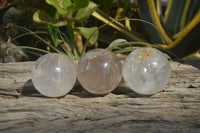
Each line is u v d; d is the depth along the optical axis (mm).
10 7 788
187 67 573
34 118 455
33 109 477
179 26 716
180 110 473
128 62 499
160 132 425
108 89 501
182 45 675
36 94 528
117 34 877
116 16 940
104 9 858
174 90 526
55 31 692
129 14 949
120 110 477
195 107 481
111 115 463
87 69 490
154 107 484
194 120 447
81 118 458
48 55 502
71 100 509
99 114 467
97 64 488
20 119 452
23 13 801
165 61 498
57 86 489
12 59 698
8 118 453
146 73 488
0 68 570
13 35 741
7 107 483
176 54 706
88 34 658
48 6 681
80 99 512
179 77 554
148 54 497
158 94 521
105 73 488
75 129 433
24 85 533
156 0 737
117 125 440
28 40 759
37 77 488
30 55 733
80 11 624
